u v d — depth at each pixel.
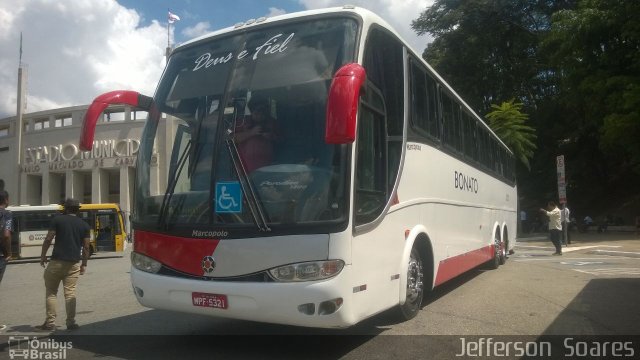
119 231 25.61
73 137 46.50
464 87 39.94
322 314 5.18
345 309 5.25
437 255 8.26
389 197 6.37
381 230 6.10
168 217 5.93
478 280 11.73
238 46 6.38
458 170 9.85
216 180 5.70
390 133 6.60
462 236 9.97
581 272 13.04
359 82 4.82
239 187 5.56
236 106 5.93
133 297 10.48
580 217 42.03
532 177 41.22
